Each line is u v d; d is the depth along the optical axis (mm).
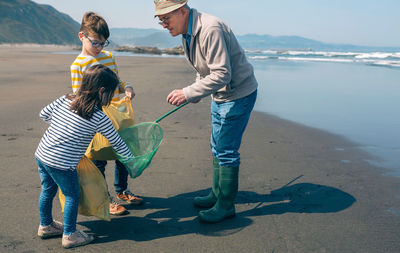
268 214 2365
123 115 2244
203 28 1912
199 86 1955
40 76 10656
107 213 2100
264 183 2900
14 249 1876
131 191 2738
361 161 3471
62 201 1996
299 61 21234
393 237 2051
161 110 5805
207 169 3221
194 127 4781
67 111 1810
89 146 2082
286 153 3707
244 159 3492
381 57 25500
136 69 13812
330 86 9188
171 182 2920
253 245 1965
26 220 2197
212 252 1889
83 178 1995
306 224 2215
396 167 3301
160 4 1918
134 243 1985
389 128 4840
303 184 2881
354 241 2004
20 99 6508
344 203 2525
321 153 3721
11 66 14336
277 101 6945
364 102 6867
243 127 2232
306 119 5387
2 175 2908
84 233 1993
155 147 2146
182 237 2059
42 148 1827
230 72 1938
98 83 1765
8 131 4297
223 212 2266
